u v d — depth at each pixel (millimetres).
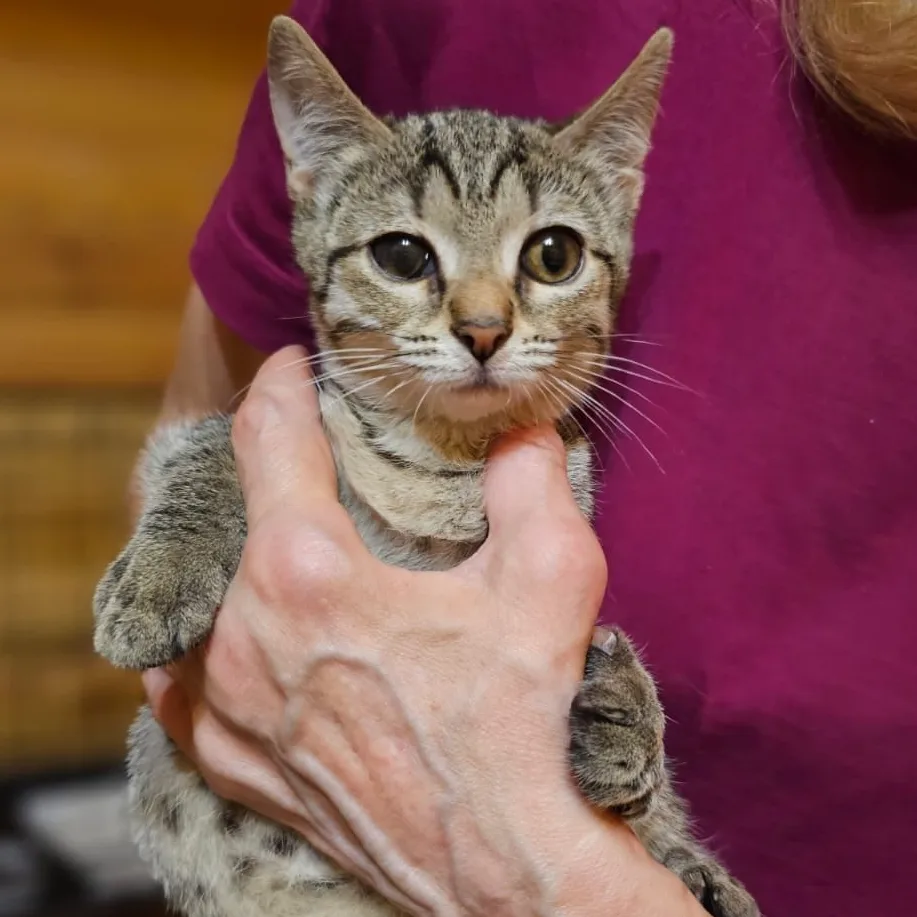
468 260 340
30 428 584
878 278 337
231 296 384
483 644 303
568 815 298
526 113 378
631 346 362
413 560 341
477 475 340
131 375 616
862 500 335
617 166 362
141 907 529
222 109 646
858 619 333
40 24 583
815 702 330
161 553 327
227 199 385
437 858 302
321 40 385
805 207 344
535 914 296
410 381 338
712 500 342
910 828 329
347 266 347
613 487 354
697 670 338
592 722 302
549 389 342
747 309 346
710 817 341
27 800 562
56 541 586
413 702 301
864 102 333
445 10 378
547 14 372
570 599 305
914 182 337
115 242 613
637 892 295
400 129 358
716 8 356
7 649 575
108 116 608
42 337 593
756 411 343
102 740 593
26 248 588
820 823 333
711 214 353
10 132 581
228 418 372
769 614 337
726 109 354
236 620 313
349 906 324
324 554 306
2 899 518
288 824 321
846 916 333
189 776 340
